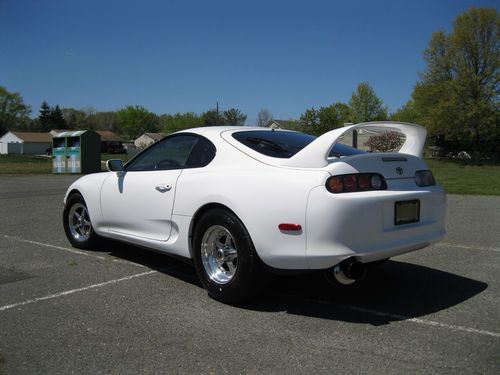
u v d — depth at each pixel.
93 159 24.00
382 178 3.76
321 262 3.46
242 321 3.63
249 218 3.72
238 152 4.12
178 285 4.52
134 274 4.88
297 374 2.81
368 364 2.92
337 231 3.43
